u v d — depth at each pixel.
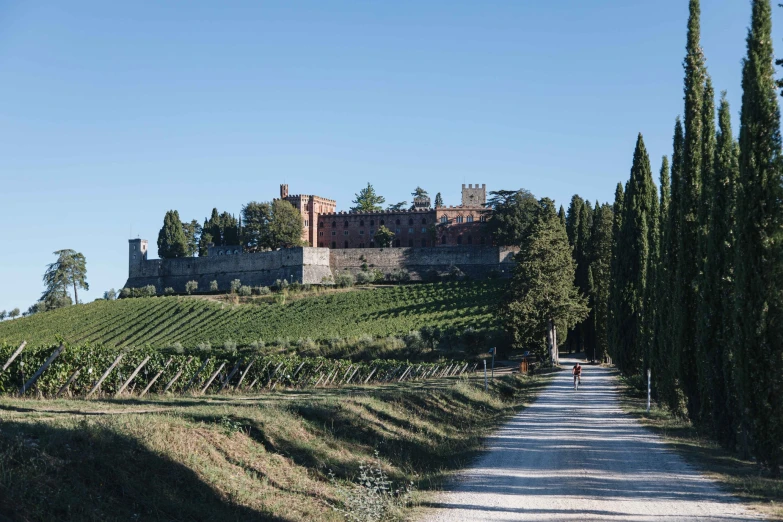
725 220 22.72
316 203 182.50
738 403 19.28
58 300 145.12
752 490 14.80
